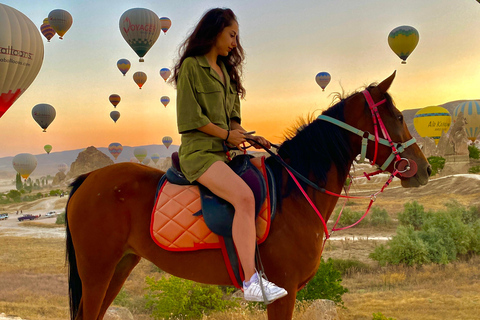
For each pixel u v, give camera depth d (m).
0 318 6.29
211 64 2.86
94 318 2.92
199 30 2.84
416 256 21.97
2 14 22.52
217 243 2.73
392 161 2.84
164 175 3.00
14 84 23.12
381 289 17.20
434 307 13.60
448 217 25.00
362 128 2.87
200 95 2.72
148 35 41.78
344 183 2.93
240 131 2.82
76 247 2.96
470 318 11.98
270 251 2.71
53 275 22.09
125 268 3.25
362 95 2.89
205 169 2.66
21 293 16.84
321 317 8.41
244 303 11.48
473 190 52.38
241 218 2.56
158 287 11.36
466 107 89.31
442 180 60.00
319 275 10.95
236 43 2.95
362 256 24.81
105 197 2.91
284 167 2.92
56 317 10.62
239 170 2.74
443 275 19.42
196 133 2.75
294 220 2.75
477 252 23.53
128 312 8.16
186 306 11.30
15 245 37.06
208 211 2.68
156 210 2.81
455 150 87.25
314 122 2.98
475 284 17.33
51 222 64.88
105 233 2.88
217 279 2.83
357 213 38.16
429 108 76.56
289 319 2.71
